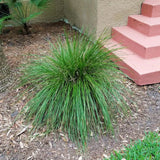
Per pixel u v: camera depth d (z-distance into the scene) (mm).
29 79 2500
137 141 1971
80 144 1973
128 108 2354
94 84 2014
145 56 2980
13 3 4043
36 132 2070
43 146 1953
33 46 3711
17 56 3336
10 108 2324
